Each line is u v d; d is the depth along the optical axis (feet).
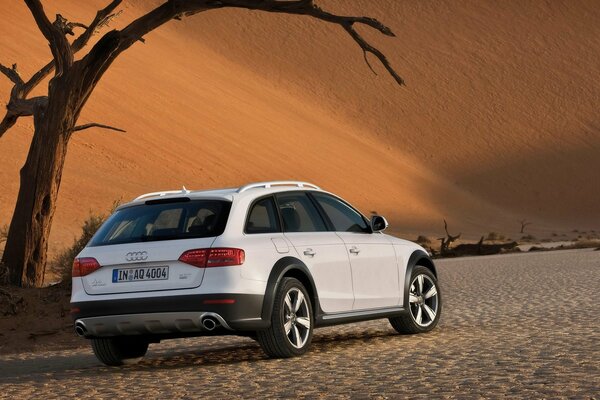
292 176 343.46
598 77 544.21
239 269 37.58
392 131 465.88
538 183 458.91
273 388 32.30
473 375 32.78
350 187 359.05
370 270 43.78
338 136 421.18
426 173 435.94
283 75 482.69
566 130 501.97
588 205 454.81
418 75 512.63
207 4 66.33
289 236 40.50
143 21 66.44
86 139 294.25
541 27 575.38
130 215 40.32
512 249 195.52
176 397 31.76
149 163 297.33
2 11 358.64
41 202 66.69
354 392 30.55
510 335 44.16
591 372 32.14
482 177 451.53
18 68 313.73
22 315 57.31
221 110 378.53
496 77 526.98
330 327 53.57
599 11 599.16
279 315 38.75
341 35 527.40
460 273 105.91
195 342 50.37
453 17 567.18
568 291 70.28
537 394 28.58
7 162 245.86
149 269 38.19
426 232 333.83
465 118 490.08
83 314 39.09
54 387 36.01
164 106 350.23
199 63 433.48
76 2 424.87
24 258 66.08
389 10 562.66
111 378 37.78
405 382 32.01
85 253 39.63
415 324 46.55
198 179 302.04
